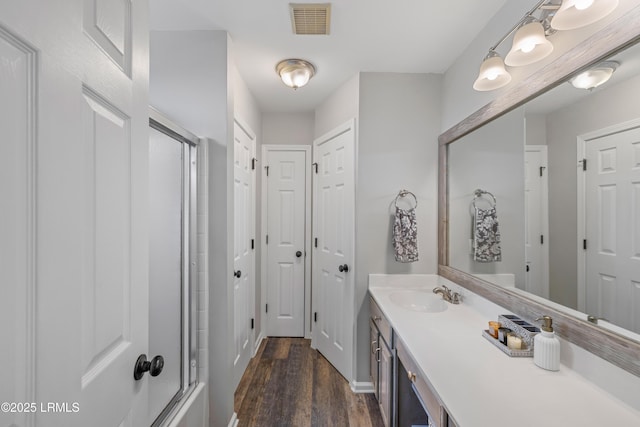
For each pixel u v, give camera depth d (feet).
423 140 6.79
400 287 6.72
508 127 4.51
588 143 3.14
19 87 1.35
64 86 1.59
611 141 2.88
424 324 4.55
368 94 6.73
